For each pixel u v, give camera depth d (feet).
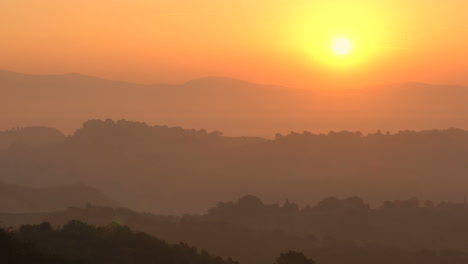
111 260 232.73
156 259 248.93
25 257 176.76
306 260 264.93
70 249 232.53
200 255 279.69
